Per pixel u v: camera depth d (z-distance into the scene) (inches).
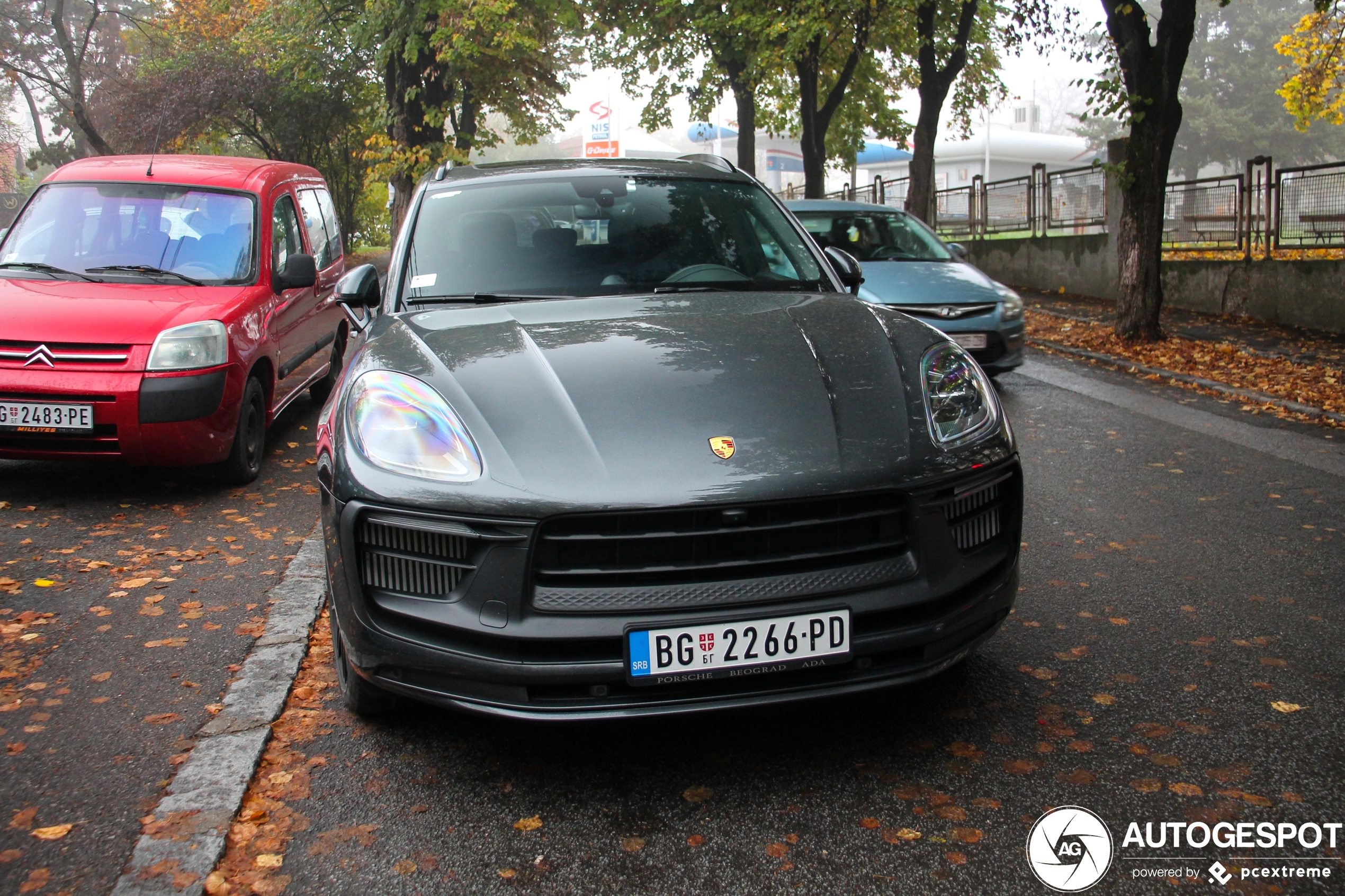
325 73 1299.2
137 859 91.1
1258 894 84.0
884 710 119.7
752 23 767.1
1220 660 131.3
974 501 109.9
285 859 92.0
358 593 105.3
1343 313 445.1
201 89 1280.8
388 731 117.4
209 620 154.3
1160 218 444.5
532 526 96.9
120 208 263.3
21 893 86.7
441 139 911.0
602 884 87.7
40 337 213.8
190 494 232.1
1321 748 107.3
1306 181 481.7
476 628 98.3
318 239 319.3
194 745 113.5
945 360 120.7
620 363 113.7
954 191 890.1
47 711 122.7
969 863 89.0
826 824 95.7
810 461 100.7
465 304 142.7
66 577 173.8
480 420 105.1
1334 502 208.1
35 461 264.1
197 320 225.6
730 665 97.8
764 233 161.8
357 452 107.3
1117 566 171.8
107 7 1414.9
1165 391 348.8
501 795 102.7
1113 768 104.6
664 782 104.7
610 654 97.9
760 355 115.8
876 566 101.8
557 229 156.3
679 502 96.3
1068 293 679.7
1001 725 114.9
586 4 989.2
